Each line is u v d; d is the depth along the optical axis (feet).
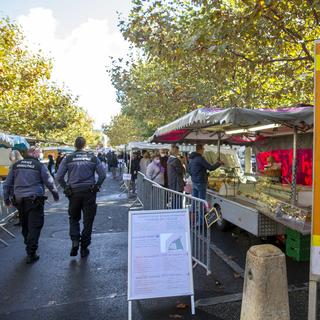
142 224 13.50
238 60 26.71
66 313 13.99
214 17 22.61
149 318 13.39
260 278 10.77
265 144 31.89
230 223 26.68
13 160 31.48
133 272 13.17
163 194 24.23
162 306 14.37
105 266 19.61
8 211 32.09
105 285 16.83
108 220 33.14
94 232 28.14
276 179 27.09
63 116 87.56
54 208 41.50
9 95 45.39
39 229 20.90
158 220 13.61
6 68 41.83
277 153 29.66
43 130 85.61
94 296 15.57
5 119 61.16
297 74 30.63
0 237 26.89
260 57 26.07
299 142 25.89
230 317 13.39
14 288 16.57
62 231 28.78
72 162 20.97
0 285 16.96
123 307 14.44
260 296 10.72
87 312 14.05
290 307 14.14
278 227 20.70
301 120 17.84
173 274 13.43
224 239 24.95
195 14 27.45
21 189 20.53
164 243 13.51
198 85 40.70
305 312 13.71
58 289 16.39
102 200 48.52
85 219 21.26
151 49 28.86
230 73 29.78
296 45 27.35
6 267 19.57
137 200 45.37
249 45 25.91
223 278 17.29
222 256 20.90
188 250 13.67
